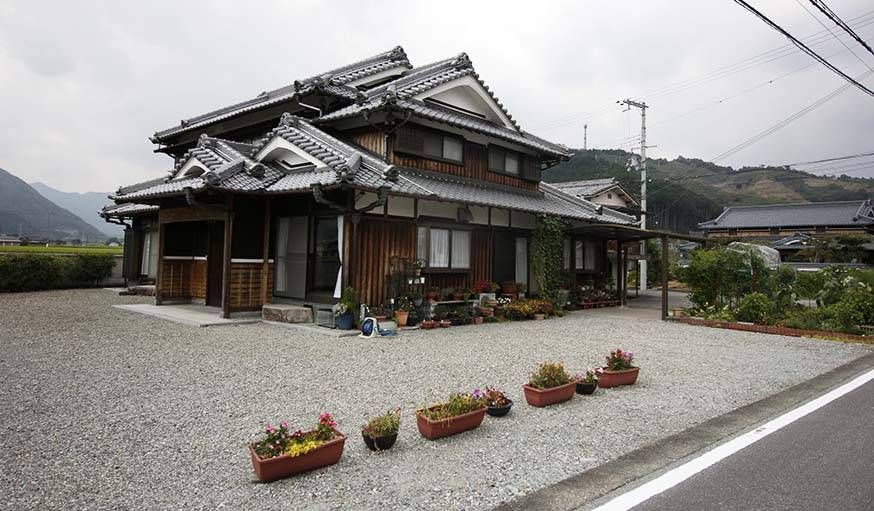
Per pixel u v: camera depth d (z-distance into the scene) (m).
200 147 11.53
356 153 9.70
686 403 5.55
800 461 3.94
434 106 12.21
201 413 4.73
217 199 10.39
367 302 10.10
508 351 8.24
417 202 11.17
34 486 3.21
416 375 6.39
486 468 3.69
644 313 15.48
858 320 11.25
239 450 3.89
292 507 3.03
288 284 11.16
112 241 58.69
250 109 13.80
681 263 33.47
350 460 3.77
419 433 4.36
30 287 16.27
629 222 18.44
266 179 10.46
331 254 10.23
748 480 3.57
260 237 11.12
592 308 16.80
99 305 12.83
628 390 6.08
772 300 13.16
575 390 5.82
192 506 3.02
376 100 11.14
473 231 12.78
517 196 13.98
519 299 13.65
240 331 9.32
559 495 3.29
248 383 5.81
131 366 6.47
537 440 4.30
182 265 13.19
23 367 6.27
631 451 4.11
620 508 3.13
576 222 15.56
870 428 4.77
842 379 6.90
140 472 3.46
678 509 3.13
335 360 7.14
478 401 4.60
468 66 14.16
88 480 3.32
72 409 4.75
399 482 3.41
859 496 3.34
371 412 4.90
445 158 12.55
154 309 11.84
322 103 12.16
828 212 45.41
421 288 11.20
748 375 7.04
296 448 3.44
